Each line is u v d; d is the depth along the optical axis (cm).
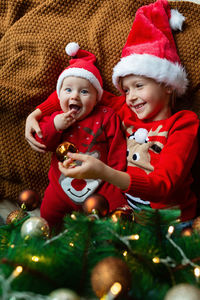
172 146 85
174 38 98
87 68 90
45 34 102
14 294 47
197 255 59
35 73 101
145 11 94
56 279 54
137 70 86
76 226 55
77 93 89
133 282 53
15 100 100
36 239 63
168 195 79
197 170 97
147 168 89
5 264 52
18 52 104
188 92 98
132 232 66
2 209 106
